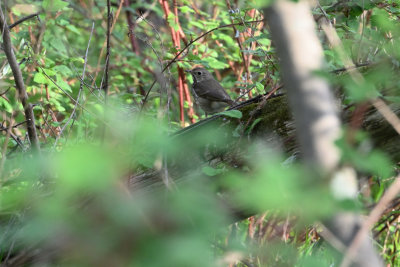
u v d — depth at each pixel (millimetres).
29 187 4633
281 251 6500
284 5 2771
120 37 13633
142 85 12516
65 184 2264
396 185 3090
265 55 8094
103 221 2477
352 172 2965
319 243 7070
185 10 10898
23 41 9375
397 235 8742
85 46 14117
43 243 4570
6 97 8648
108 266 2279
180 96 11117
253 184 2443
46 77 7902
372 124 5168
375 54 6461
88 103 7582
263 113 6016
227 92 12133
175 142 3094
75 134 7652
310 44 2797
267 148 5820
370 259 3021
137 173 5719
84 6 13953
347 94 5105
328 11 7242
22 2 11297
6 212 5160
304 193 2561
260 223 8078
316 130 2785
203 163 5688
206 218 2371
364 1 6809
